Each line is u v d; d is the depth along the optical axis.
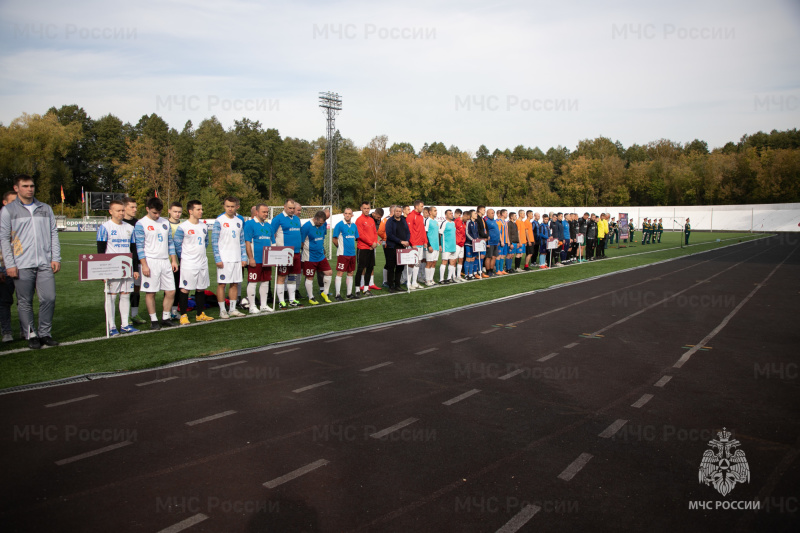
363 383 6.02
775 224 56.47
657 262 22.73
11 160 54.16
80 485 3.66
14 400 5.40
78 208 57.91
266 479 3.76
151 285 8.66
